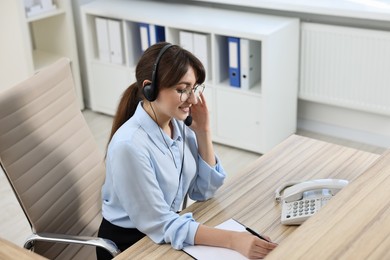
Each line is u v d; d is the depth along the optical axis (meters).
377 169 1.77
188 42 4.08
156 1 4.57
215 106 4.16
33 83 2.14
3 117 2.00
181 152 2.11
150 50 1.92
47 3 4.46
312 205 1.96
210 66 4.13
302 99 4.32
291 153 2.38
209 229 1.87
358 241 1.41
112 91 4.65
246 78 3.94
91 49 4.63
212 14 4.18
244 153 4.15
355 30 3.79
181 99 1.90
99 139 4.40
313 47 4.02
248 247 1.80
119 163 1.92
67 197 2.26
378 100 3.91
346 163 2.29
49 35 4.79
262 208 2.05
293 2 3.92
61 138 2.24
